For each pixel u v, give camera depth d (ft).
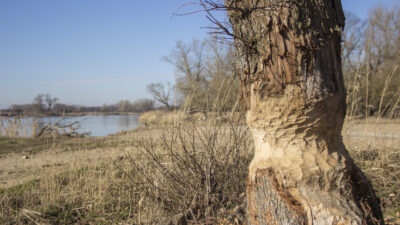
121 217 10.92
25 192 13.11
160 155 11.79
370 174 12.77
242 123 11.89
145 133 13.62
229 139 11.76
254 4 6.61
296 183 6.60
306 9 6.19
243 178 12.13
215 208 10.92
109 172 13.83
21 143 32.35
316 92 6.29
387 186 11.87
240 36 6.99
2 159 23.32
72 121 35.76
